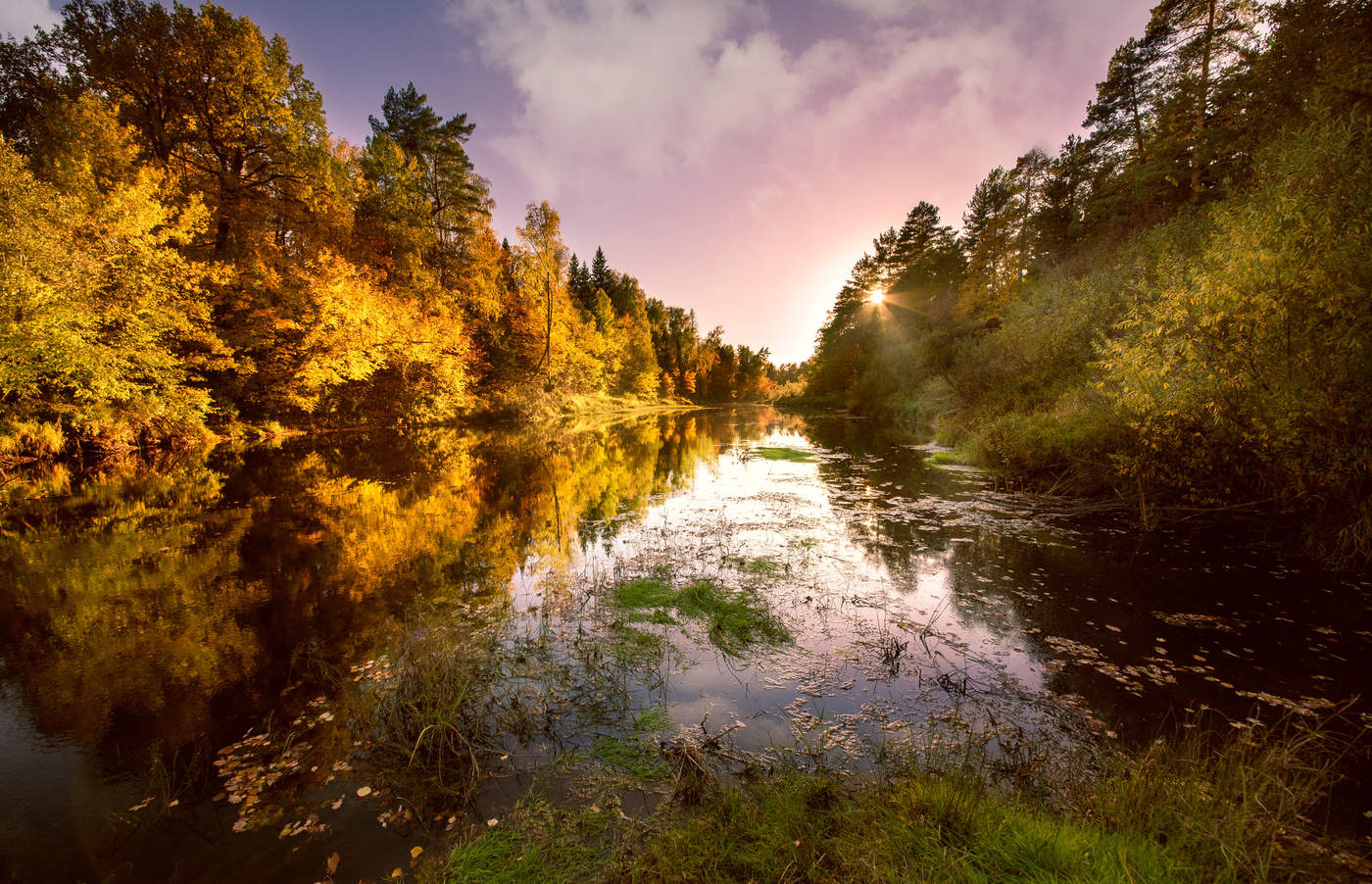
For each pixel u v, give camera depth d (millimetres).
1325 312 6020
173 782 3096
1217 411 6953
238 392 18984
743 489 12117
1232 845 2244
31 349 11477
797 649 4680
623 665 4395
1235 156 17094
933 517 9242
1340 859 2316
